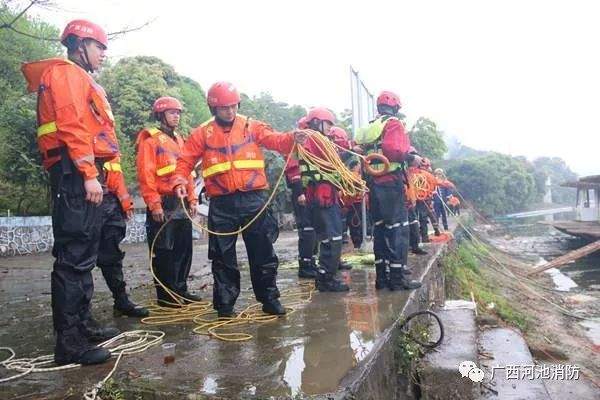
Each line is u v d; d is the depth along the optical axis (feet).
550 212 167.43
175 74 82.64
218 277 15.33
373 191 19.16
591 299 43.29
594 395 20.42
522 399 14.79
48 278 30.25
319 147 17.85
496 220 152.66
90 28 12.24
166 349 12.56
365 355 11.60
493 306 33.47
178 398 9.66
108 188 16.15
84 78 11.48
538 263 67.46
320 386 9.79
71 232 11.21
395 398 12.84
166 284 18.12
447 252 36.83
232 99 14.52
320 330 13.80
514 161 169.89
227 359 11.59
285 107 114.01
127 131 66.44
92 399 9.87
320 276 19.33
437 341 16.07
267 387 9.79
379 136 18.89
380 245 19.65
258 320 15.08
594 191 102.63
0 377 11.00
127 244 60.18
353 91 30.48
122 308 16.74
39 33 50.67
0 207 56.85
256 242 15.21
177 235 18.02
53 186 11.58
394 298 17.72
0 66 47.62
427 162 34.58
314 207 18.97
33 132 51.83
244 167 14.74
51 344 13.93
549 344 28.32
